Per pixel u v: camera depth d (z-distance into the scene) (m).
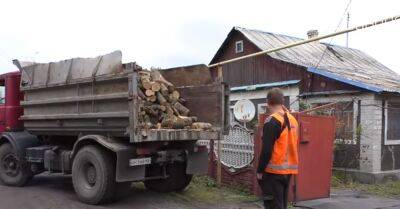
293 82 13.40
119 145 6.91
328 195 8.02
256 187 7.97
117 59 6.83
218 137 7.51
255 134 7.86
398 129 11.30
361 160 10.79
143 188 8.66
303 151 7.62
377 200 8.32
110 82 6.95
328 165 8.01
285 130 4.83
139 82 7.06
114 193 7.05
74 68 7.55
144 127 6.70
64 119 7.77
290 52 15.62
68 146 8.23
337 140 11.12
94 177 7.12
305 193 7.68
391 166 11.07
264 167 4.78
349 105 11.27
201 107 7.79
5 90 9.16
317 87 12.59
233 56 16.98
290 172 4.89
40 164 8.53
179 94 8.00
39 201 7.36
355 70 14.67
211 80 7.73
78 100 7.45
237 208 7.16
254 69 15.77
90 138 7.11
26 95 8.58
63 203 7.22
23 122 8.82
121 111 6.79
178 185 8.06
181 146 7.78
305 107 12.02
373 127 10.68
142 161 6.93
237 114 11.96
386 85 11.44
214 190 8.48
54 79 7.90
